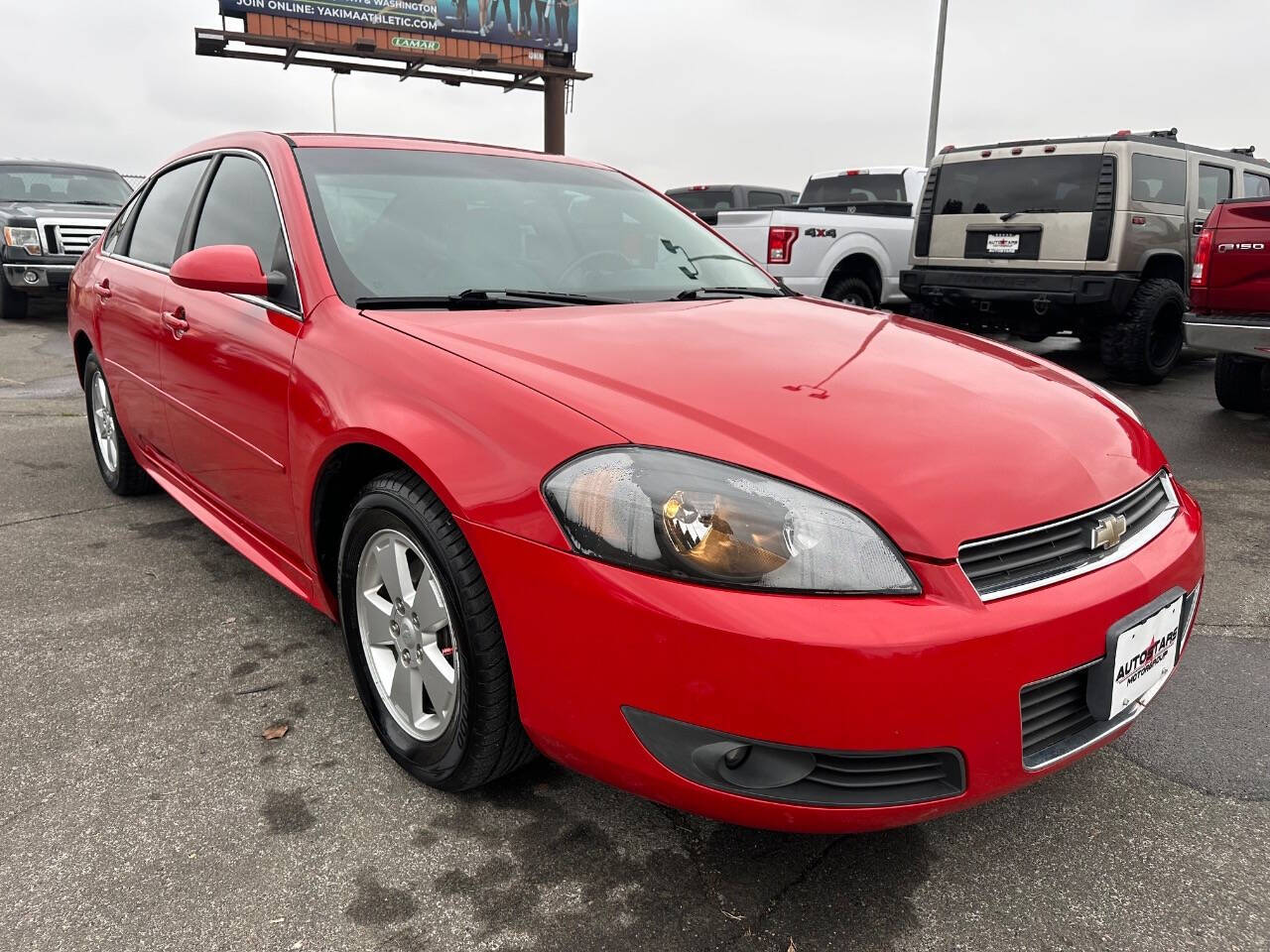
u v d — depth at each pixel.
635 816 2.04
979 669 1.55
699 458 1.63
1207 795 2.16
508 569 1.71
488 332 2.14
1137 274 6.92
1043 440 1.88
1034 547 1.71
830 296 8.44
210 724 2.39
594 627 1.61
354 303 2.33
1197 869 1.91
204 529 3.86
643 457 1.64
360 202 2.65
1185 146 7.30
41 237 10.84
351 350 2.18
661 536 1.57
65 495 4.32
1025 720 1.66
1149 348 7.06
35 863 1.86
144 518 4.00
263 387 2.46
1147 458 2.09
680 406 1.77
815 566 1.54
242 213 2.88
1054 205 7.01
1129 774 2.24
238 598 3.16
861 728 1.51
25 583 3.27
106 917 1.72
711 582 1.54
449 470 1.81
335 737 2.34
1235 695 2.61
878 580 1.55
